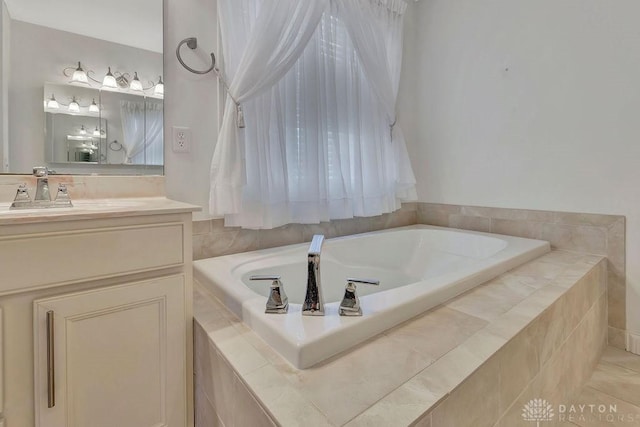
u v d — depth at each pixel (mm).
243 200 1618
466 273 1262
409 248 2322
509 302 1111
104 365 875
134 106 1418
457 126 2398
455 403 680
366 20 2035
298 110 1781
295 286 1597
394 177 2318
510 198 2145
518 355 907
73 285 832
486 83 2229
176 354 1001
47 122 1239
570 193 1893
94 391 861
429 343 852
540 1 1956
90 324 853
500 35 2141
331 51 1902
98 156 1344
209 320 1009
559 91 1906
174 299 995
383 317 920
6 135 1168
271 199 1694
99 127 1343
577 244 1875
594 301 1562
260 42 1542
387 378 708
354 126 2047
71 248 822
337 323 858
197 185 1590
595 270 1572
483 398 767
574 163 1871
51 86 1246
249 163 1628
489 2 2184
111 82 1364
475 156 2311
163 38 1478
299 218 1808
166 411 982
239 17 1588
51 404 798
